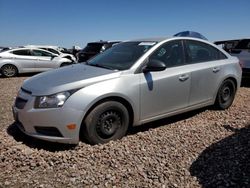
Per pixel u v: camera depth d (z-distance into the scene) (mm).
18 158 4301
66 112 4492
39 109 4555
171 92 5562
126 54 5656
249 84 11391
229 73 6633
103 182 3795
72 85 4621
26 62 16484
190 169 4129
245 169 4016
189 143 4949
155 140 5039
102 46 17656
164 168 4137
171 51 5766
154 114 5422
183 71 5742
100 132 4789
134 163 4250
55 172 4027
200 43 6324
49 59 17172
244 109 6930
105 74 4945
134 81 5086
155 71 5297
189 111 6324
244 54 11094
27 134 4773
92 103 4625
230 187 3652
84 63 5980
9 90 10406
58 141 4547
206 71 6145
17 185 3721
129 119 5180
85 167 4129
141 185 3740
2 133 5281
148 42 5809
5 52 16172
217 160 4328
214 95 6441
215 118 6266
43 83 4852
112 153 4484
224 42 12203
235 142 4898
